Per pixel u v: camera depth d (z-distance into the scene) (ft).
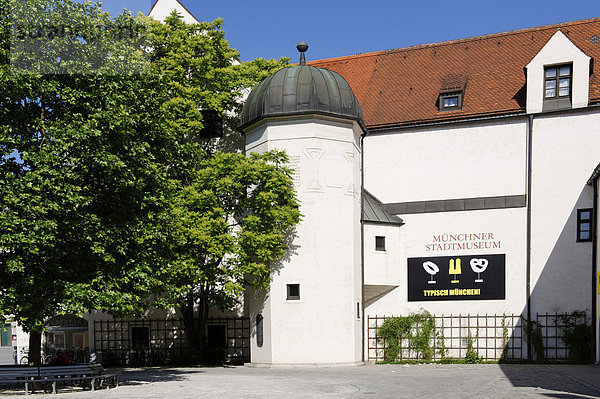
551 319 83.61
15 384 56.59
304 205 77.92
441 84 97.30
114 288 52.70
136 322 100.22
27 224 46.01
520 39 99.60
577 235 83.56
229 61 96.63
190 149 72.43
